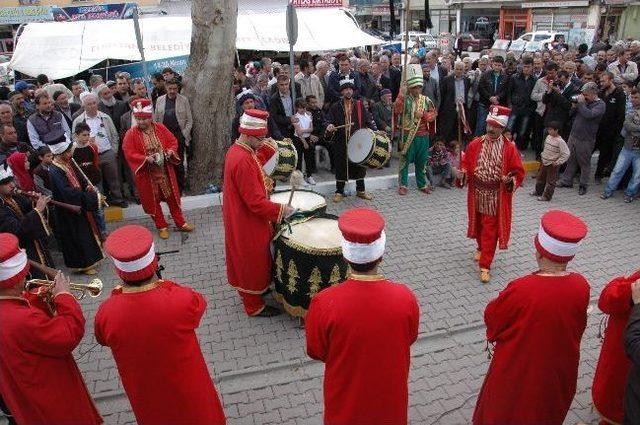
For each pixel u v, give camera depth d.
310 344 2.92
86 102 7.59
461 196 8.56
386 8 36.91
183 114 8.20
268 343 5.00
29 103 9.23
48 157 6.00
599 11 31.73
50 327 2.96
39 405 3.04
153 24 16.03
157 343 2.98
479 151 5.82
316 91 10.32
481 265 5.96
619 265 6.30
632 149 8.04
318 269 4.78
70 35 15.66
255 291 5.21
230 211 5.01
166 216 7.94
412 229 7.34
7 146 6.77
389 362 2.80
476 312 5.39
